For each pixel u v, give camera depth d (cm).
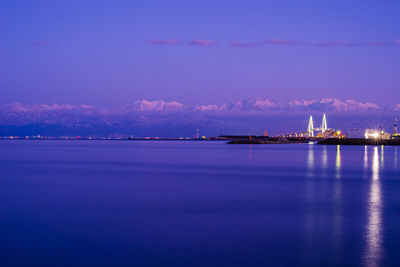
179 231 2458
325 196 3812
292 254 2044
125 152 14488
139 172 6306
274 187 4469
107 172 6306
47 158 10388
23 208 3164
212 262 1928
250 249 2117
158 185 4641
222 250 2105
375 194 3947
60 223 2658
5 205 3294
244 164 8175
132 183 4825
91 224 2627
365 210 3106
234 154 12862
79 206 3259
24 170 6688
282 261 1945
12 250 2094
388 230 2489
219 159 9994
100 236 2345
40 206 3253
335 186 4566
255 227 2561
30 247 2142
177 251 2080
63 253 2052
